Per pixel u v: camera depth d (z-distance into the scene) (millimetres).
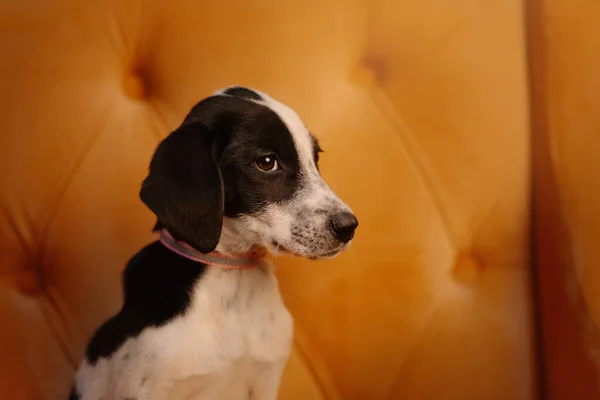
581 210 1415
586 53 1446
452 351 1527
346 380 1538
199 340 1185
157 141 1511
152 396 1152
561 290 1438
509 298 1527
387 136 1535
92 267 1479
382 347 1535
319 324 1536
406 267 1532
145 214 1504
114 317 1289
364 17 1542
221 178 1171
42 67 1457
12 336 1439
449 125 1530
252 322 1267
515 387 1520
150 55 1521
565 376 1436
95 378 1217
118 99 1500
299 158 1242
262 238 1229
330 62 1535
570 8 1468
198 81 1507
